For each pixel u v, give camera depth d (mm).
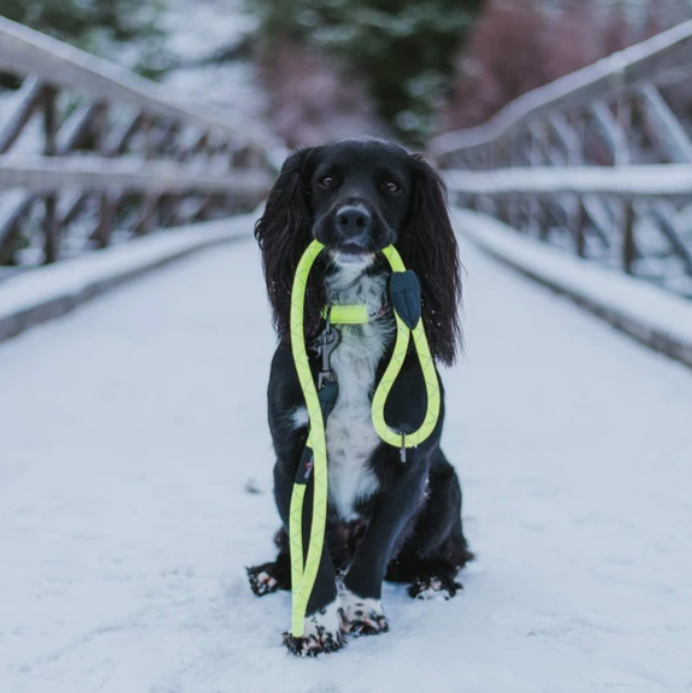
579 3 21297
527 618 2189
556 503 2986
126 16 19078
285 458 2271
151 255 7965
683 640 2062
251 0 29094
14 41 5594
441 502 2436
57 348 5020
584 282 6551
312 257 2234
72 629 2102
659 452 3469
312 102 26984
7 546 2578
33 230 8430
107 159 7664
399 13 29656
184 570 2463
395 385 2285
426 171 2484
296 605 2010
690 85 9805
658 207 5754
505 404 4195
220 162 12914
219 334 5652
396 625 2195
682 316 5062
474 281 8172
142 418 3914
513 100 21734
